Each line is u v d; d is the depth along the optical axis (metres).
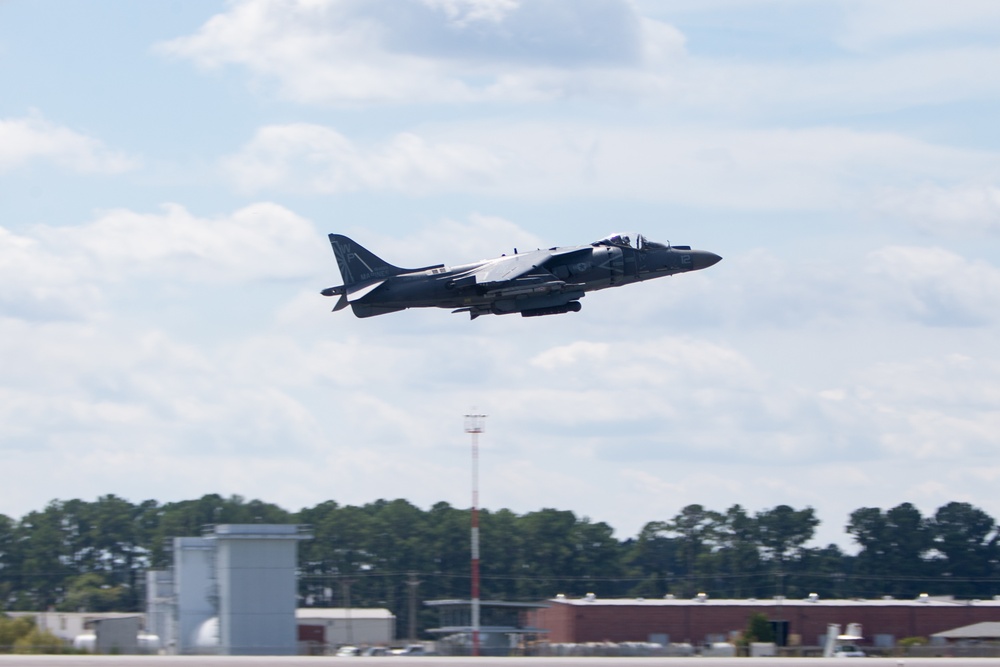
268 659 160.38
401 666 152.88
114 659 159.50
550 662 158.25
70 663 151.88
